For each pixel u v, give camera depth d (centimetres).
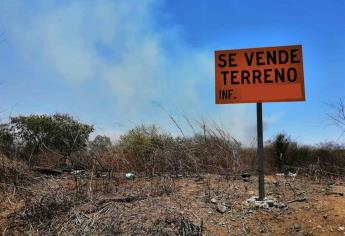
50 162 929
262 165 667
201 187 741
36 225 581
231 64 677
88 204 620
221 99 677
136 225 549
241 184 774
